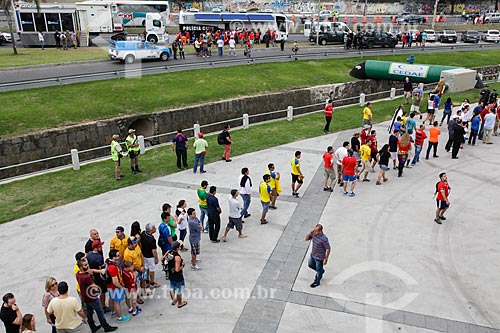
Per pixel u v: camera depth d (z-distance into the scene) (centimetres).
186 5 7025
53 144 1970
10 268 1134
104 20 4034
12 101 2184
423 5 7725
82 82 2550
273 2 7388
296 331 902
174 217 1255
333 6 7444
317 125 2359
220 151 2000
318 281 1037
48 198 1548
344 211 1403
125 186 1636
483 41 5116
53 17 3797
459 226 1311
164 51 3262
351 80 3103
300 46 4166
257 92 2698
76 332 804
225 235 1234
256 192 1552
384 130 2195
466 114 2077
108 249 1198
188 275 1086
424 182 1622
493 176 1667
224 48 3972
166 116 2284
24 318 770
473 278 1067
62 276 1095
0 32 4297
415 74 3033
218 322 929
